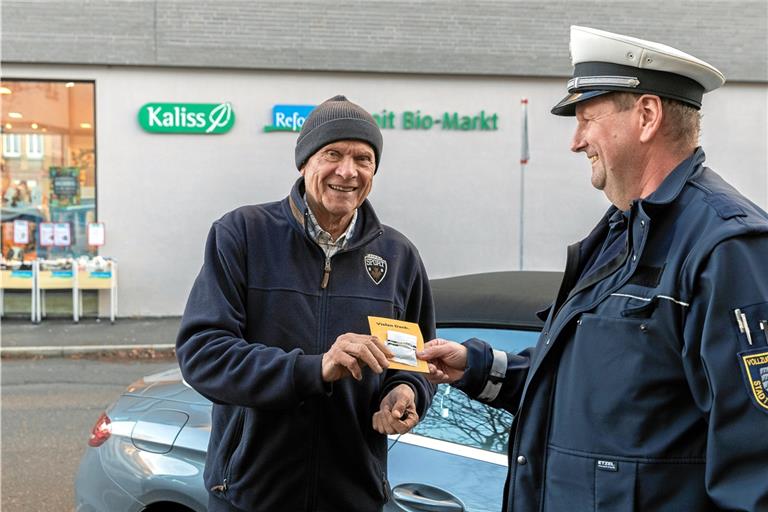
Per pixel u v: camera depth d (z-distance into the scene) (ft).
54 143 35.14
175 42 34.50
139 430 10.32
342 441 6.68
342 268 6.90
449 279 10.77
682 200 5.05
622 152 5.33
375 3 35.40
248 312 6.70
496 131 36.70
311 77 35.60
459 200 36.83
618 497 4.85
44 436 18.58
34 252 35.42
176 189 35.29
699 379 4.66
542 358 5.49
